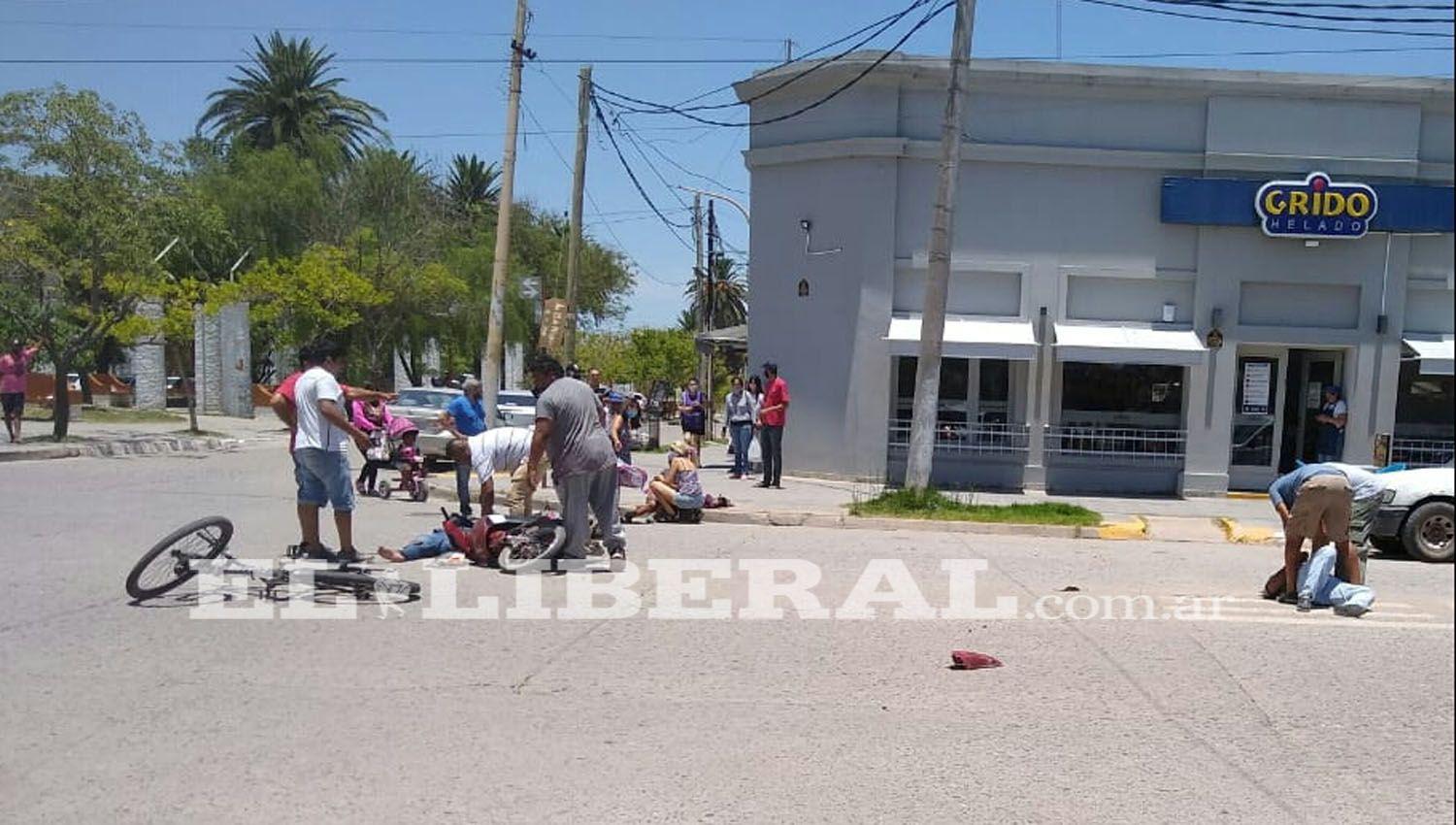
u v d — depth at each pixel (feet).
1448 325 58.95
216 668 21.53
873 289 58.03
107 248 64.39
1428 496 38.70
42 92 62.95
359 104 143.64
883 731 18.86
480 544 32.45
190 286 77.36
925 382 47.83
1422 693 21.79
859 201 58.18
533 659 22.77
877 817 15.21
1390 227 57.16
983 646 24.84
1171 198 57.52
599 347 163.73
